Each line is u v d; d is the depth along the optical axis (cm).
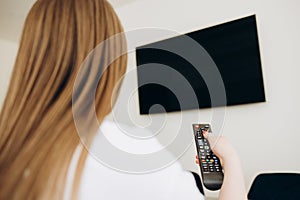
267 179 122
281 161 133
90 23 35
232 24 149
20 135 31
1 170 30
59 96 32
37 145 31
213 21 158
